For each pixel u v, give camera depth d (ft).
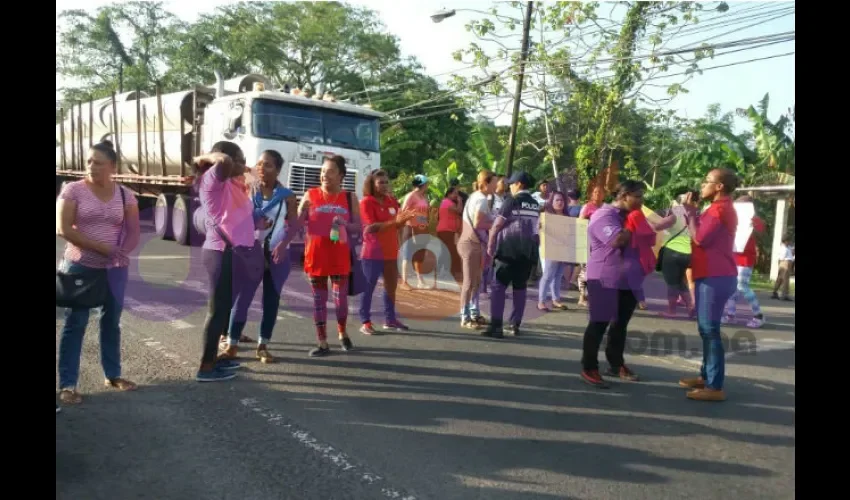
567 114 52.34
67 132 56.75
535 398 15.11
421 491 10.17
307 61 103.04
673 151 45.80
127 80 97.71
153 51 100.89
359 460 11.25
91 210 12.78
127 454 11.10
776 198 32.42
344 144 39.40
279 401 14.19
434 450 11.84
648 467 11.32
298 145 37.37
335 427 12.80
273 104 37.40
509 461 11.45
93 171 12.75
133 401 13.76
